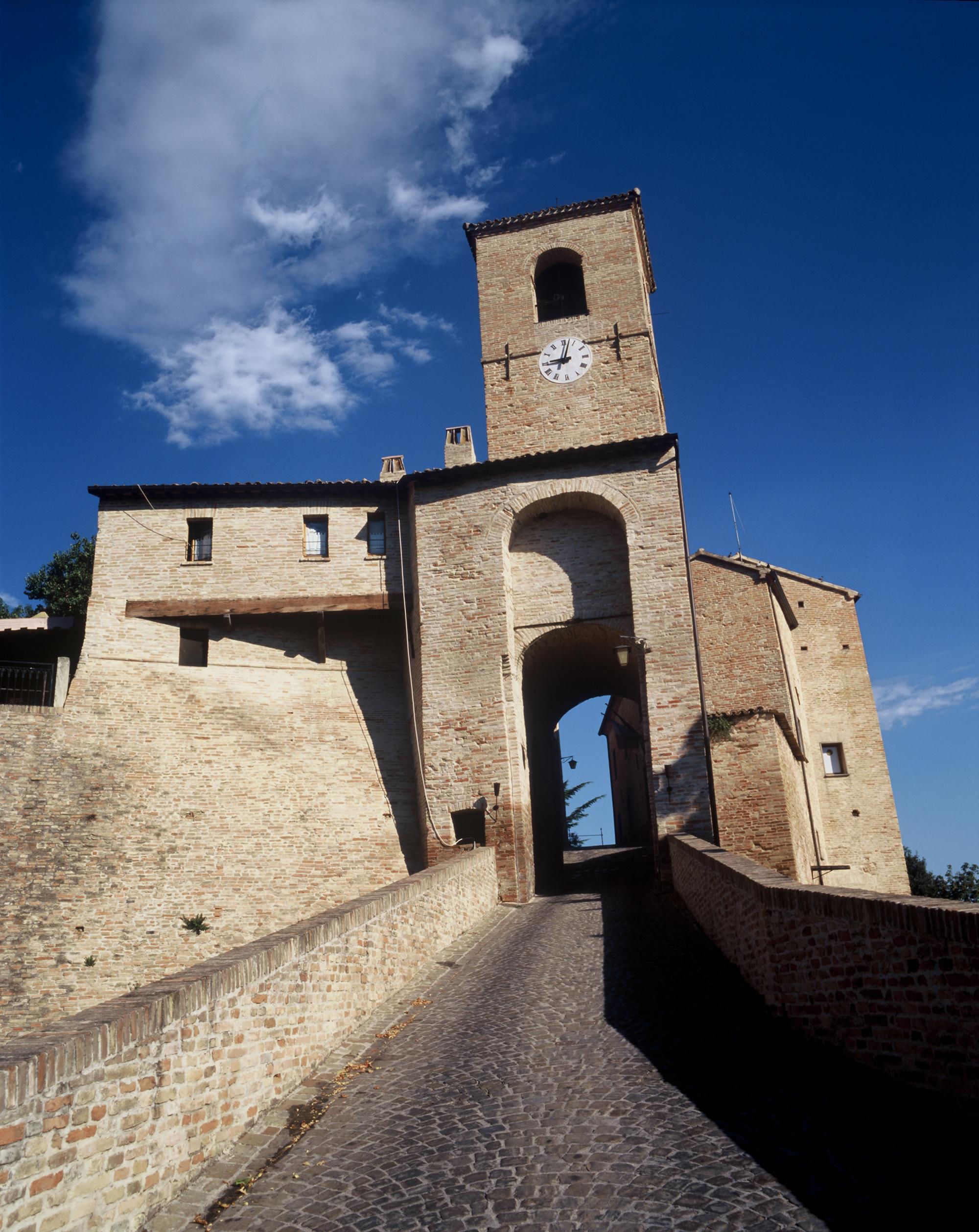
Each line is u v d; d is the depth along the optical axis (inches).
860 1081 292.4
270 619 936.9
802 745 1131.3
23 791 716.7
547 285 1210.6
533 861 869.2
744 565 1018.1
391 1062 371.2
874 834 1234.6
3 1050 223.5
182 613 908.6
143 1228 243.0
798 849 926.4
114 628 889.5
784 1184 228.5
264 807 815.1
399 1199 247.3
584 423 1040.8
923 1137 244.5
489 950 583.2
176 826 770.2
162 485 943.0
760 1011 387.5
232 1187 266.4
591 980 473.4
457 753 846.5
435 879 583.5
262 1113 318.0
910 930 278.7
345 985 412.8
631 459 900.0
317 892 798.5
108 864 722.8
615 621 882.8
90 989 669.9
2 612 1302.9
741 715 927.7
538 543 921.5
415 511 931.3
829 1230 203.9
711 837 768.9
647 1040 363.3
